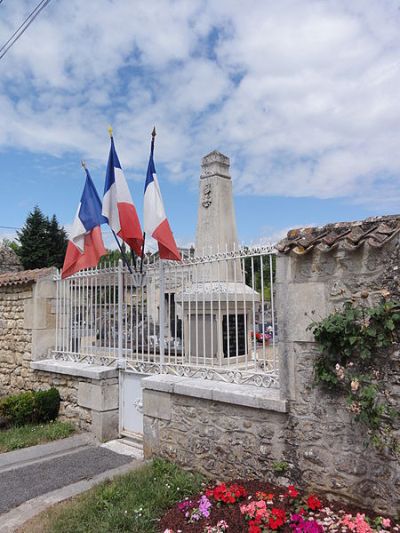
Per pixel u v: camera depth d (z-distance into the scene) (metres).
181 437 4.69
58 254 25.39
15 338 7.77
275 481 3.84
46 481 4.55
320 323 3.48
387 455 3.20
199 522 3.35
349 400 3.28
